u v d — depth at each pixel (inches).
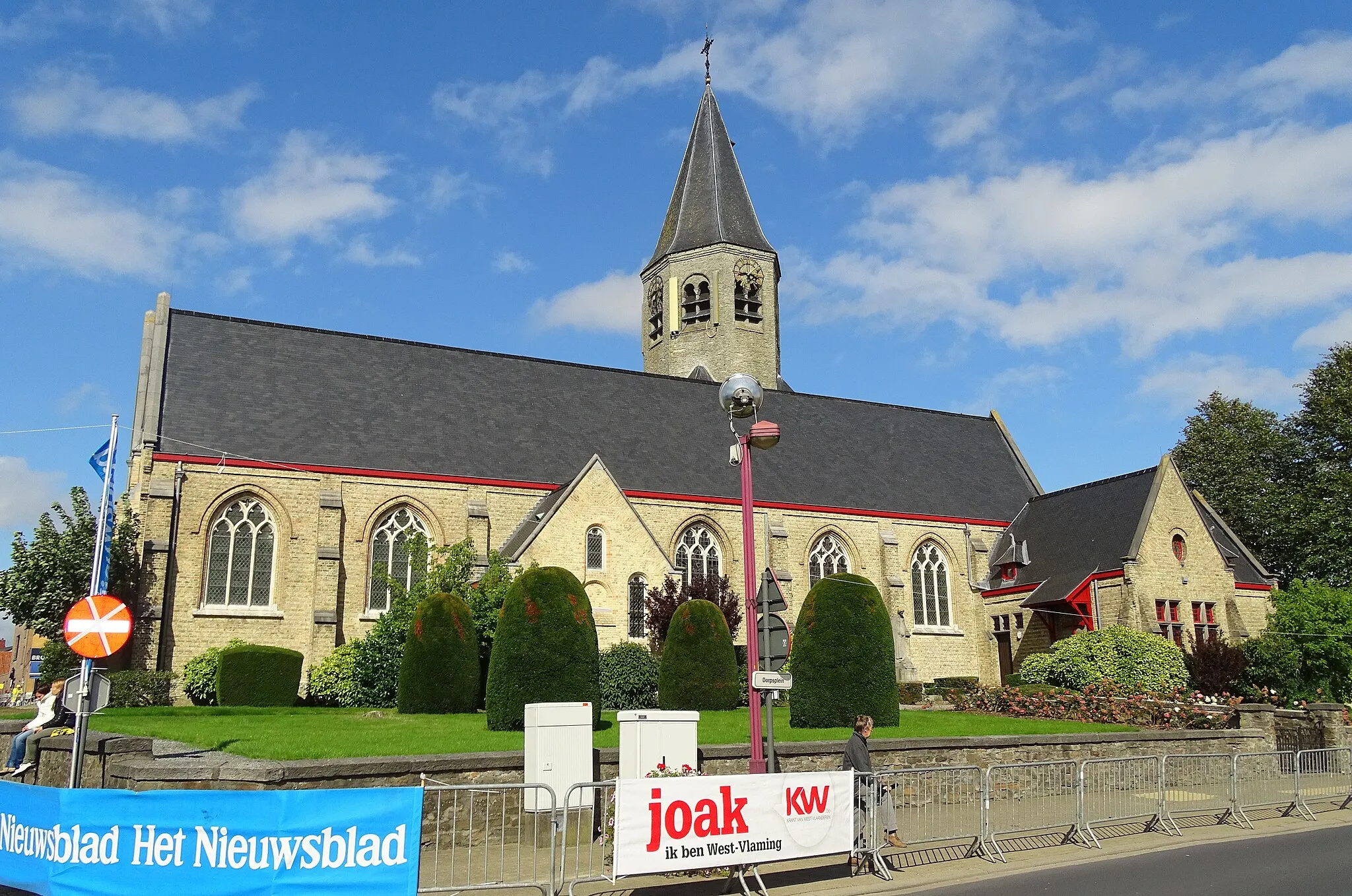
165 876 440.5
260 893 437.1
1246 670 1343.5
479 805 598.2
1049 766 756.0
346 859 445.1
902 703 1423.5
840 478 1786.4
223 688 1170.6
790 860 519.5
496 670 884.0
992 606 1754.4
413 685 1037.8
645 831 474.0
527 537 1315.2
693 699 1085.8
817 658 972.6
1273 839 654.5
